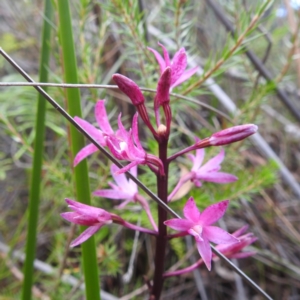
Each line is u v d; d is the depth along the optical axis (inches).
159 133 4.7
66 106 7.2
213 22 14.1
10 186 13.6
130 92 4.5
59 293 9.0
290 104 10.8
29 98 9.8
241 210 12.7
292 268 11.0
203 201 7.7
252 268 12.3
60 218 11.4
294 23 10.5
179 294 11.9
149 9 13.1
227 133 4.6
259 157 13.2
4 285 11.2
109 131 5.0
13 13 14.9
